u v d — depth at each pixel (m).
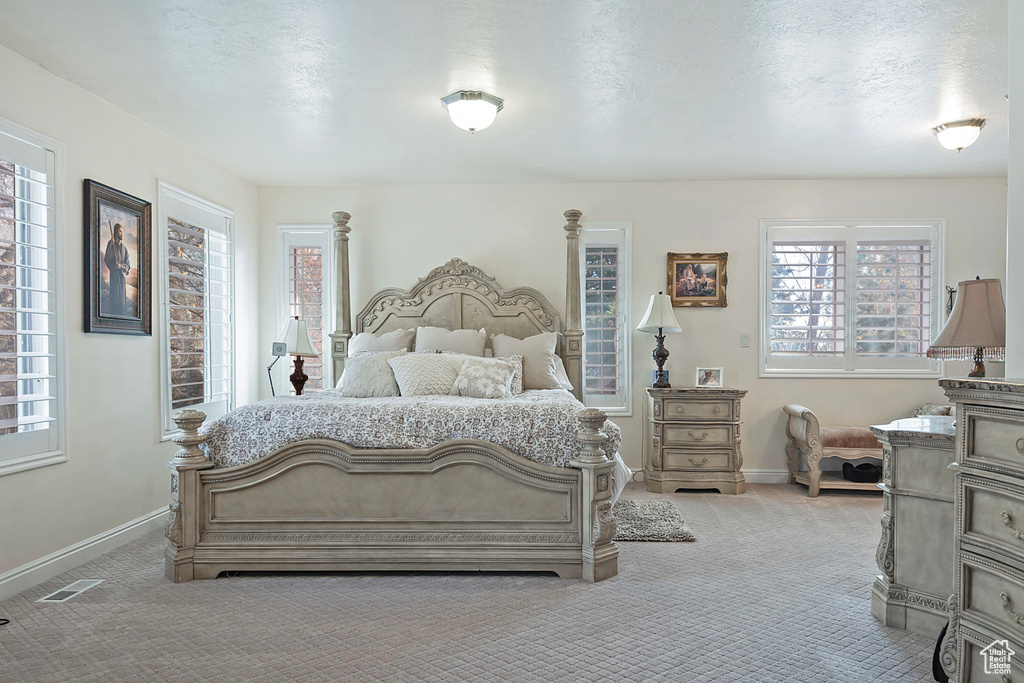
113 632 2.49
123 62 3.07
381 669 2.20
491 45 2.90
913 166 4.96
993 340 2.48
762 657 2.28
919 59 3.04
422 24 2.70
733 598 2.83
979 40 2.84
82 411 3.38
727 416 5.02
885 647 2.36
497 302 5.34
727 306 5.45
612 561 3.10
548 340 4.98
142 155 3.94
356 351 5.04
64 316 3.22
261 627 2.53
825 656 2.29
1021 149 1.97
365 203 5.56
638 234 5.47
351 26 2.72
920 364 5.36
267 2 2.51
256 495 3.12
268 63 3.09
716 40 2.85
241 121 3.93
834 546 3.60
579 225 5.25
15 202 2.97
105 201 3.54
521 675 2.15
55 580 3.07
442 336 5.00
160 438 4.09
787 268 5.44
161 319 4.12
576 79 3.28
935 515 2.44
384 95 3.50
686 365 5.46
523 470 3.09
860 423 5.38
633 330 5.47
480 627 2.53
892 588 2.54
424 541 3.10
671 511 4.33
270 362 5.56
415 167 4.98
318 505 3.11
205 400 4.66
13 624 2.57
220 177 4.94
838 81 3.30
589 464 3.02
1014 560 1.64
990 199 5.31
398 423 3.18
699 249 5.45
